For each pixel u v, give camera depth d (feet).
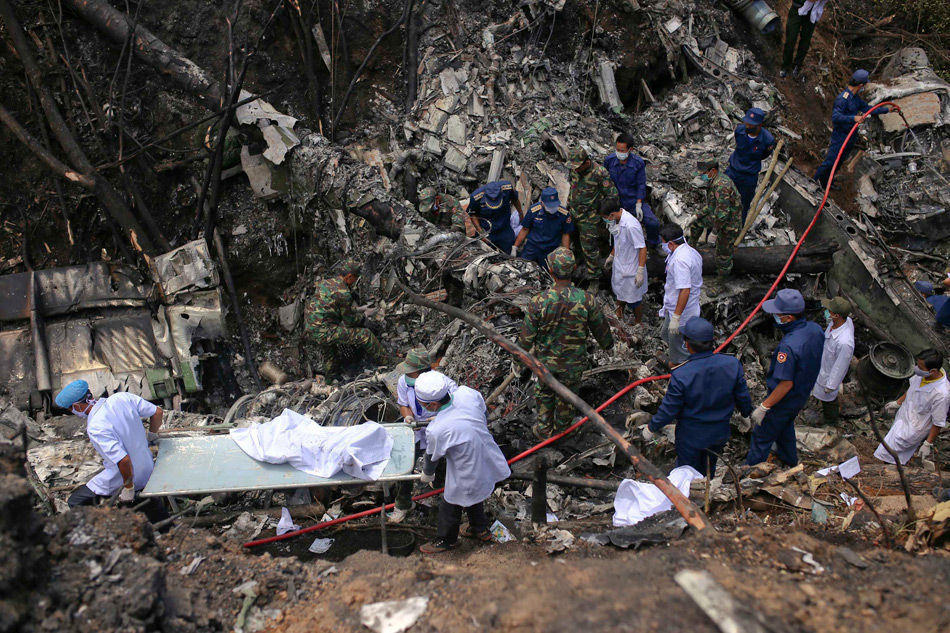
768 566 12.08
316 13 32.07
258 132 30.07
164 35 30.66
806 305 29.68
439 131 32.19
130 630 10.62
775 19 38.27
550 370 19.36
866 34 42.32
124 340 27.63
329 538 17.75
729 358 16.70
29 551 10.85
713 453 15.97
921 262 33.60
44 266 28.86
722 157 33.12
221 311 28.91
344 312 25.62
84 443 22.20
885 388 26.22
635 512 16.24
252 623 12.43
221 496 19.21
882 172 35.04
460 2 34.53
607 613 10.25
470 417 15.26
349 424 20.08
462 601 11.61
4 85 28.43
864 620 10.04
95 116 29.43
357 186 29.25
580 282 27.76
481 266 25.80
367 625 11.45
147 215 29.40
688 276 22.30
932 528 13.50
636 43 35.73
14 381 26.43
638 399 22.50
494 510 18.81
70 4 28.89
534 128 32.60
